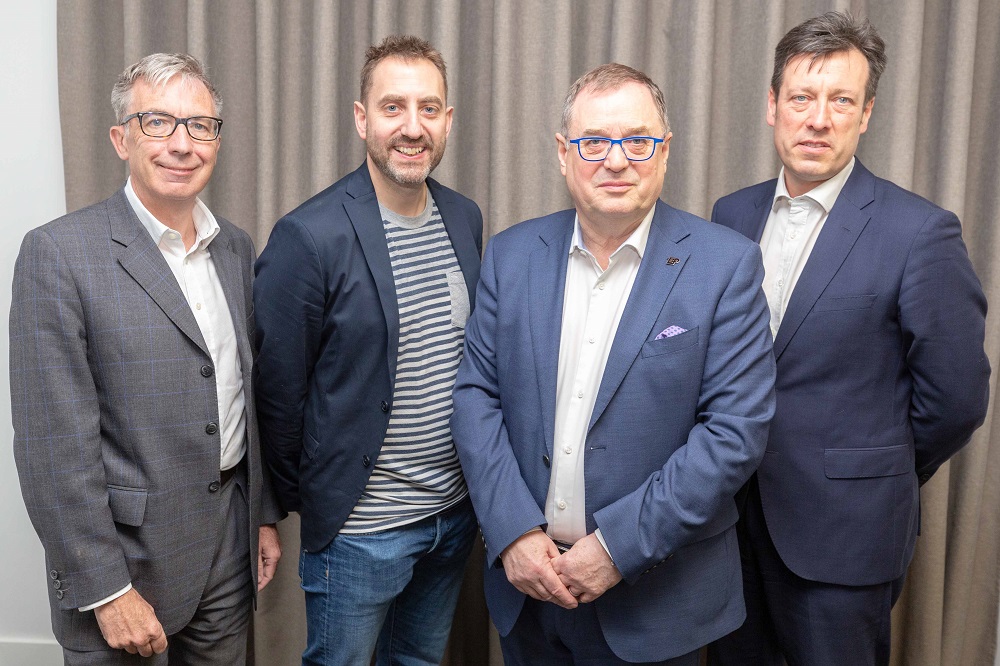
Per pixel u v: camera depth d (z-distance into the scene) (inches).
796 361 59.6
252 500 60.0
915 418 60.3
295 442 62.0
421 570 66.6
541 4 79.1
